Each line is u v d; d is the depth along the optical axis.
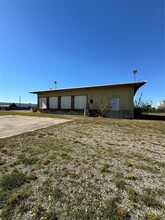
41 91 19.78
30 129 6.77
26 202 1.95
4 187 2.28
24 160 3.27
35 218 1.68
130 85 14.34
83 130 6.66
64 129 6.82
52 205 1.89
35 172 2.77
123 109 14.70
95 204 1.92
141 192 2.17
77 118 12.02
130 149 4.14
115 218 1.68
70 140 4.93
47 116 13.91
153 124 8.58
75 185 2.35
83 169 2.91
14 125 8.06
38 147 4.14
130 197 2.05
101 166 3.03
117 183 2.41
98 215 1.72
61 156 3.53
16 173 2.71
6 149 3.98
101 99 15.62
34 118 12.02
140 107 17.94
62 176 2.63
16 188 2.26
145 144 4.66
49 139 4.99
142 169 2.93
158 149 4.18
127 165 3.11
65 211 1.79
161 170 2.91
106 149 4.10
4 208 1.84
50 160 3.30
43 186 2.31
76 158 3.43
